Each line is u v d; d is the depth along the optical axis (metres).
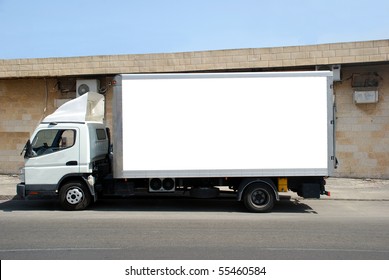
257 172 9.99
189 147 10.03
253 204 10.19
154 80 10.05
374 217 9.59
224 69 15.12
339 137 15.28
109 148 11.88
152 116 10.03
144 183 10.64
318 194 10.12
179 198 12.09
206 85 10.02
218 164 10.02
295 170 9.97
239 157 10.02
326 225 8.68
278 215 9.88
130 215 9.86
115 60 15.79
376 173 15.06
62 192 10.45
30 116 17.05
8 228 8.39
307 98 9.95
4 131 17.23
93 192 10.41
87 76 16.45
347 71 15.12
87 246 6.95
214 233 7.91
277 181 10.28
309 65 14.62
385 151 14.97
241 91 10.00
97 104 11.57
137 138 10.05
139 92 10.03
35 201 12.16
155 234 7.82
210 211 10.45
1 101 17.22
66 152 10.30
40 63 16.28
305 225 8.68
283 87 9.97
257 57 14.88
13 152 17.19
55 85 16.86
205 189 10.41
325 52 14.45
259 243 7.14
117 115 10.03
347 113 15.20
